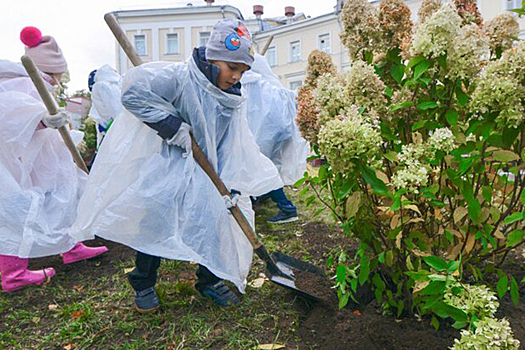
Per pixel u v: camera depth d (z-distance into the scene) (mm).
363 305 2174
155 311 2309
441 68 1644
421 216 1812
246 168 2512
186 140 2086
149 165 2125
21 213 2613
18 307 2535
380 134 1729
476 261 2041
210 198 2158
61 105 3639
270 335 2029
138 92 2012
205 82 2086
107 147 2201
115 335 2131
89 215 2182
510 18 1910
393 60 1895
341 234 3518
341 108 1797
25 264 2783
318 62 2113
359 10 1883
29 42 3000
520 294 2146
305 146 4430
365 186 1750
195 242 2105
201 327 2119
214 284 2406
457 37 1548
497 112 1554
